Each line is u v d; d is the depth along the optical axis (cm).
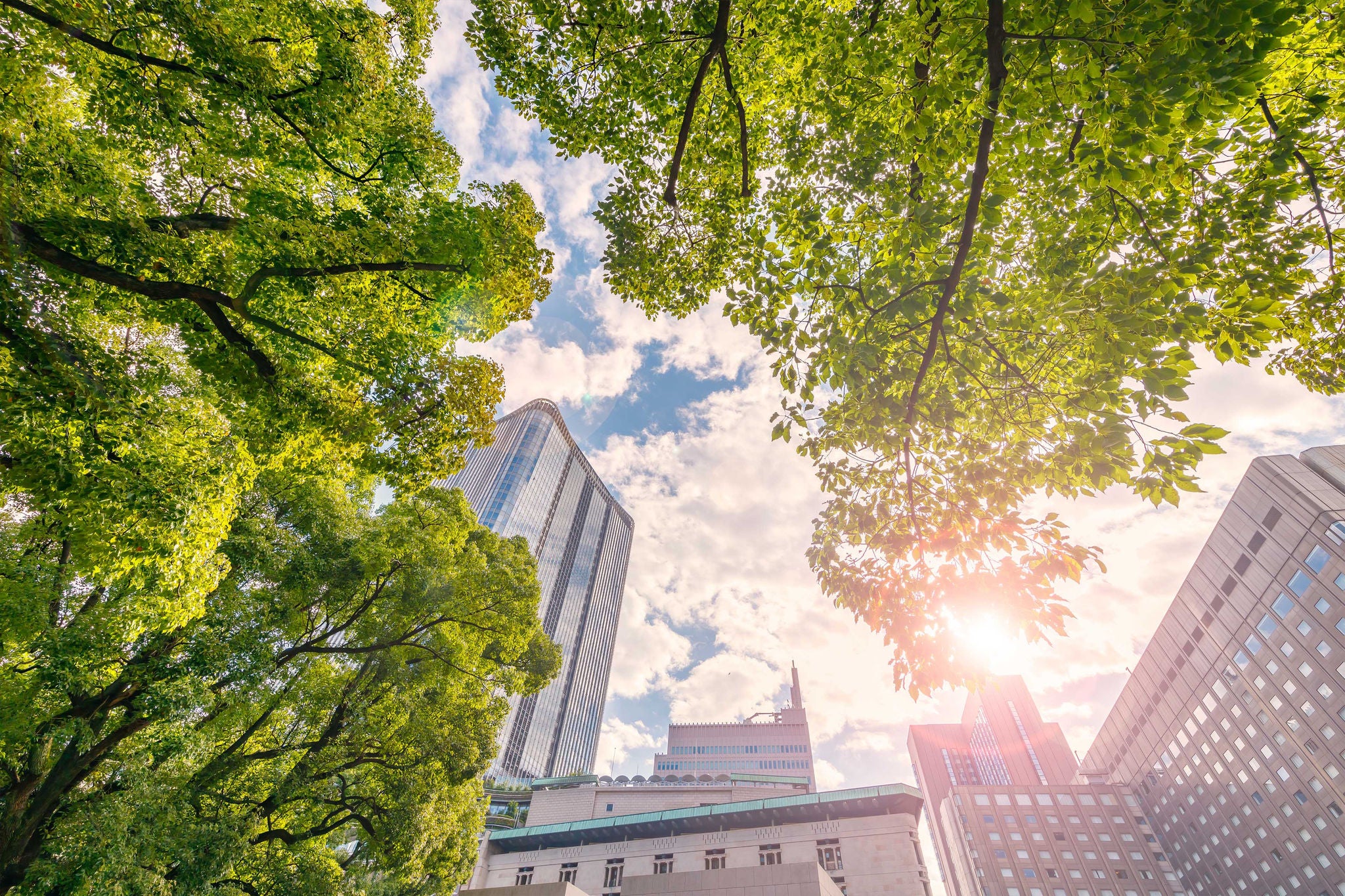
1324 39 495
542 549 11062
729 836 4384
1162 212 572
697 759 11388
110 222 559
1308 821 5606
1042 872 7294
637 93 757
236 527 1054
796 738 11512
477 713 1527
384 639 1330
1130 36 336
